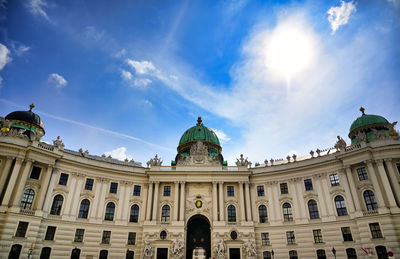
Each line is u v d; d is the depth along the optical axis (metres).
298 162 57.28
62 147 53.75
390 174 46.03
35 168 49.31
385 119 55.97
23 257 42.75
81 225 51.19
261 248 53.25
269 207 56.25
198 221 59.78
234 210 56.97
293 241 52.12
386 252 42.03
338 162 52.31
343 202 50.19
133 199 57.34
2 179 44.78
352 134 58.31
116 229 53.75
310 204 53.38
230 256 51.50
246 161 60.31
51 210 49.25
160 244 51.78
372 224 44.69
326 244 49.03
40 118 58.16
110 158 62.34
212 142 69.94
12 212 43.06
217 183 58.59
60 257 47.41
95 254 50.53
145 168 60.84
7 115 55.47
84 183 54.41
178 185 57.88
